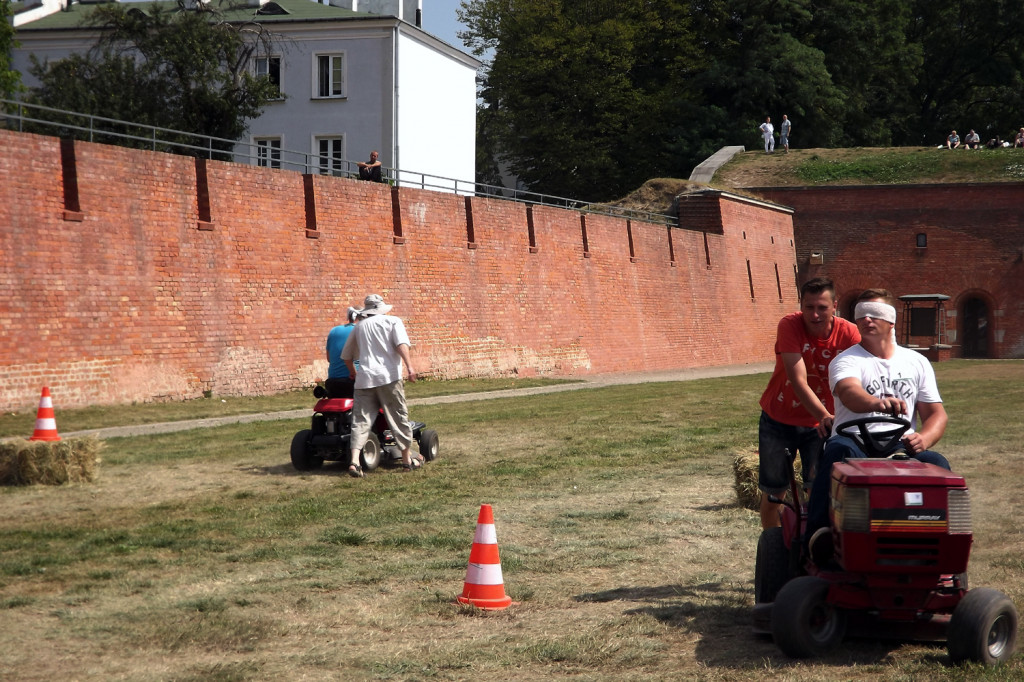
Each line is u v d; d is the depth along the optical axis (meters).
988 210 55.03
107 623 6.02
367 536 8.48
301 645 5.64
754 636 5.73
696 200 50.91
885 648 5.51
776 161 60.78
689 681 4.98
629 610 6.29
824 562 5.62
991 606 5.08
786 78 66.56
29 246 20.83
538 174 67.31
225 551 8.00
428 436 13.15
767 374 39.06
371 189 29.95
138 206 23.23
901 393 5.89
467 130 54.62
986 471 11.36
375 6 52.50
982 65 74.19
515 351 35.84
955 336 55.38
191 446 14.93
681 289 46.66
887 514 5.15
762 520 7.21
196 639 5.70
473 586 6.46
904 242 56.22
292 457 12.32
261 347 26.09
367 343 12.02
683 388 28.42
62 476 11.43
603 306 41.03
